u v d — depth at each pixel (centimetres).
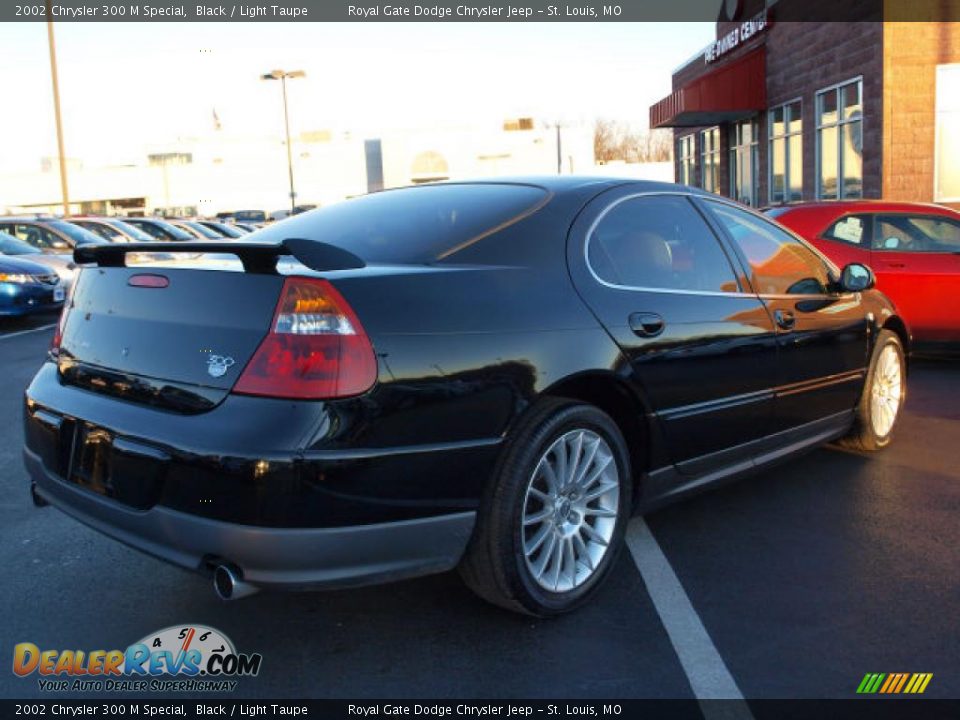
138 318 304
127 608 338
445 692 279
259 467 256
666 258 378
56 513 442
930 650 299
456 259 318
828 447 541
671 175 5741
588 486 332
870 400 504
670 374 354
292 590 266
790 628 315
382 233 348
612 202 368
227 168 6775
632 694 277
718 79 1867
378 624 324
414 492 277
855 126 1485
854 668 289
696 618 324
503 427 297
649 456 356
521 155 6284
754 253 428
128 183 7019
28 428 338
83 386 320
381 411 269
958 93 1348
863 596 339
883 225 779
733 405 388
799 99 1697
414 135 6334
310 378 262
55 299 1183
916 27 1348
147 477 278
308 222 387
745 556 379
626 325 339
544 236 337
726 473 400
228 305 280
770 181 1894
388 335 275
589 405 325
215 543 263
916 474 486
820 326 447
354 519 266
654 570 365
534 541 313
